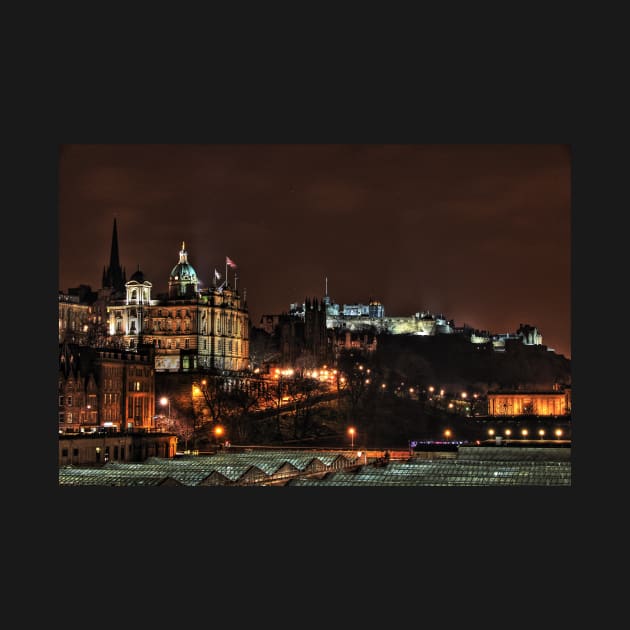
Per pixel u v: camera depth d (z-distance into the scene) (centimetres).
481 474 16512
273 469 19188
